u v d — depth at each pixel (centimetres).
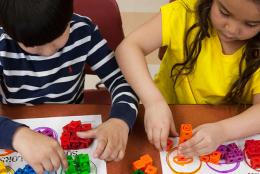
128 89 82
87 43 86
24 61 82
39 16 63
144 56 90
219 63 90
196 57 90
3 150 68
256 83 88
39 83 86
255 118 76
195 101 98
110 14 99
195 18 88
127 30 183
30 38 65
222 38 84
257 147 70
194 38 89
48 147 64
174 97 105
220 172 67
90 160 67
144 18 190
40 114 75
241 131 74
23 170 63
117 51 88
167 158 69
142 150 71
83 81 101
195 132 71
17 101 88
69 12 67
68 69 87
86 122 74
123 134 70
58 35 67
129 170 67
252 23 71
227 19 74
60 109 76
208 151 69
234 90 91
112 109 76
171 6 91
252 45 84
